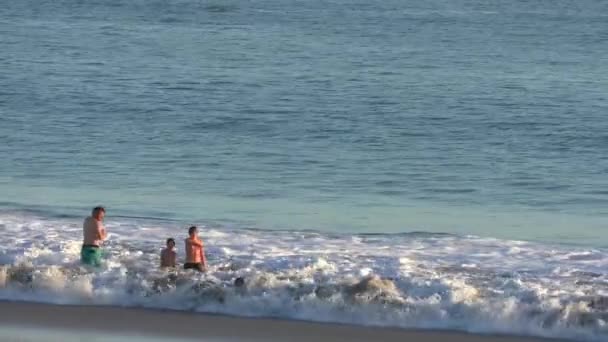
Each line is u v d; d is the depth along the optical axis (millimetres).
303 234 74875
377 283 54219
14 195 95438
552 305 51906
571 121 147250
